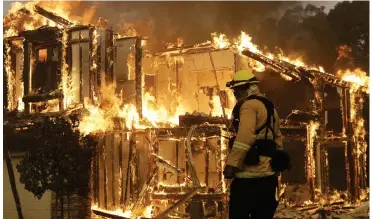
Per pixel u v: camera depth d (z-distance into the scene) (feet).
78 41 42.78
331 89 55.77
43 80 43.91
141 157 40.70
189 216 38.50
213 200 37.78
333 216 44.57
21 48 46.14
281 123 46.55
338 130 55.98
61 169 39.14
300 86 52.75
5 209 40.09
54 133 39.47
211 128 38.24
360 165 55.42
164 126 43.52
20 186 40.06
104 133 40.40
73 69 42.91
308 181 48.98
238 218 16.61
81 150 39.27
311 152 49.01
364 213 46.06
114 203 40.42
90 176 39.32
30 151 40.01
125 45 45.98
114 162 40.73
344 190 60.54
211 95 54.08
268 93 54.60
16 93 45.34
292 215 43.55
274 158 16.81
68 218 38.96
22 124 40.50
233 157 16.10
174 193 38.88
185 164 39.37
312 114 49.26
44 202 39.40
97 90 42.34
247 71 17.78
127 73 45.73
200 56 54.49
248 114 16.49
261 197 16.66
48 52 44.06
